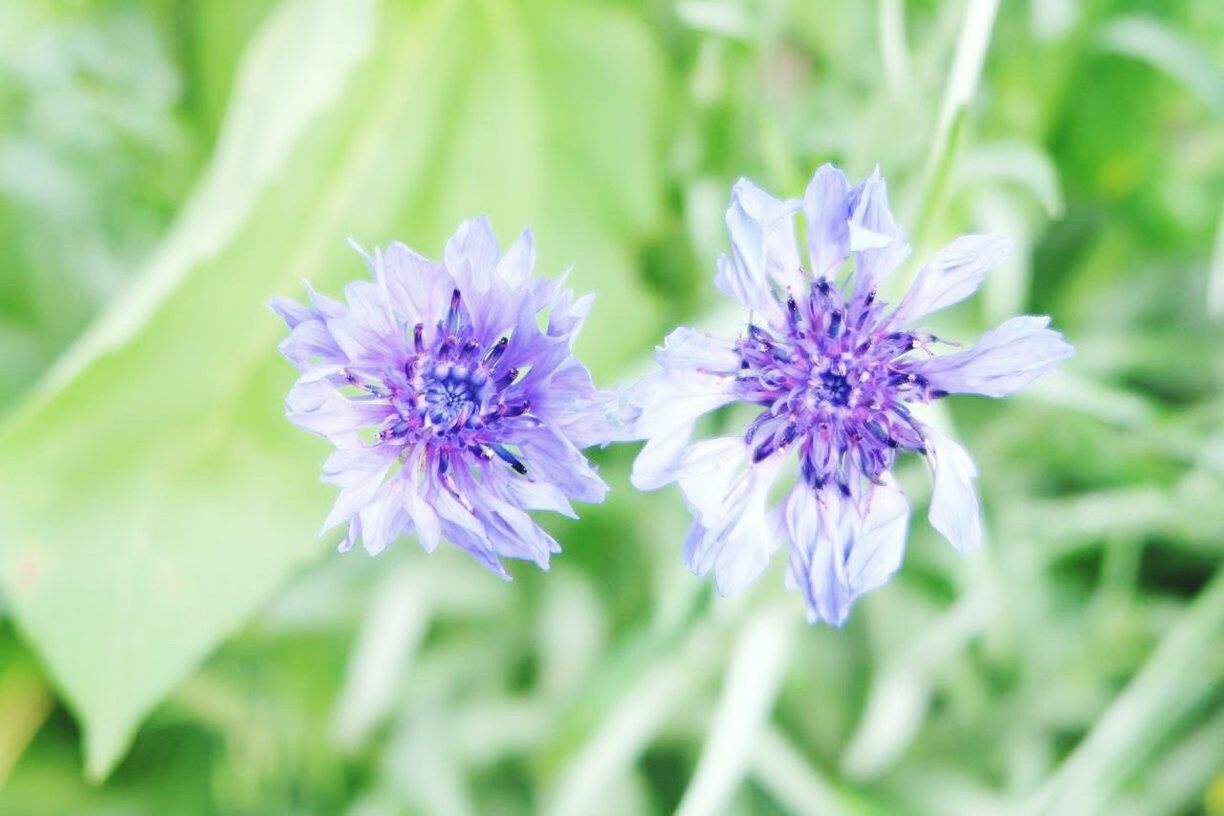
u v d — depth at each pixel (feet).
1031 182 1.60
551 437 1.24
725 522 1.27
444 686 1.98
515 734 1.92
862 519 1.28
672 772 2.01
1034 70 1.84
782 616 1.63
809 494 1.28
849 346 1.28
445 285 1.24
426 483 1.25
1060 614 2.00
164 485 1.60
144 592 1.59
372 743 1.98
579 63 1.74
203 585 1.60
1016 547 1.89
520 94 1.74
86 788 1.99
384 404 1.25
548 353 1.24
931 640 1.77
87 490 1.58
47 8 1.91
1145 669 1.71
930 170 1.41
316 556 1.63
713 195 1.77
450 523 1.25
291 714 1.96
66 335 2.06
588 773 1.68
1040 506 1.92
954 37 1.65
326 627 1.99
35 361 2.05
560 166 1.79
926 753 1.95
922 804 1.88
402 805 1.88
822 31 1.83
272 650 1.99
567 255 1.80
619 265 1.82
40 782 1.98
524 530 1.24
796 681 1.90
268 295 1.63
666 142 1.82
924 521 1.90
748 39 1.67
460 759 1.90
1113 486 1.97
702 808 1.61
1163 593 2.04
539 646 1.98
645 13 1.80
